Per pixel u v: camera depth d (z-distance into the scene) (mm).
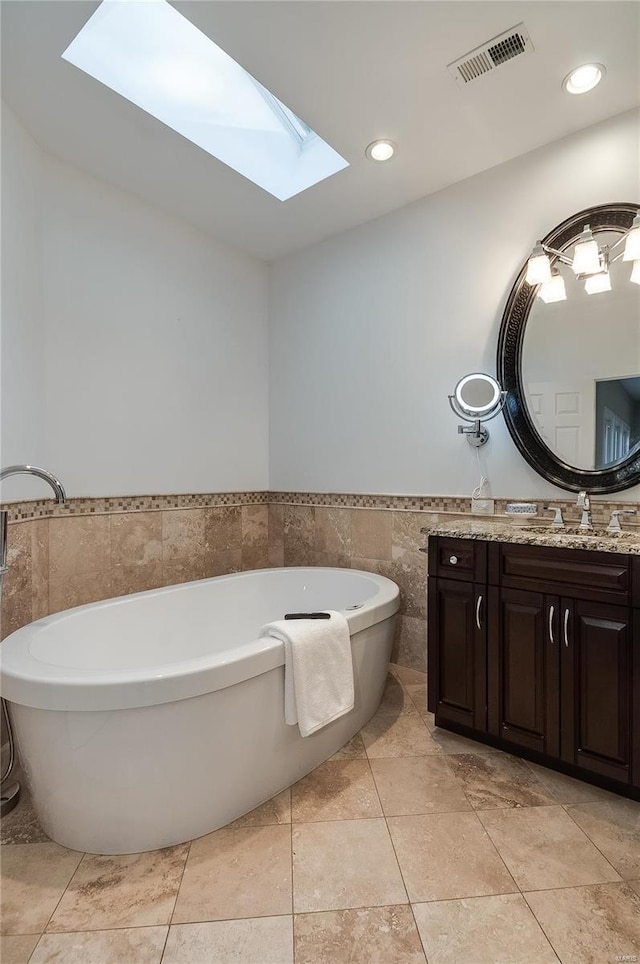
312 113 1958
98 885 1252
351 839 1412
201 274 2936
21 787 1637
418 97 1876
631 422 1928
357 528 2873
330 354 3014
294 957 1071
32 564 2086
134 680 1286
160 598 2205
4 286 1917
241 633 2518
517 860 1332
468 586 1888
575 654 1623
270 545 3334
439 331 2525
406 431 2658
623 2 1488
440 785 1657
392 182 2443
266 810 1538
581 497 1978
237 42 1637
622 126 1968
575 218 2057
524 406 2193
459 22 1562
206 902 1204
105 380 2471
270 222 2836
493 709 1816
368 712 2066
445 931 1128
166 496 2754
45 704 1287
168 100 2037
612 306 1987
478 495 2385
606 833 1431
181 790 1378
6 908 1184
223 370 3074
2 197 1896
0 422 1896
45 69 1749
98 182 2422
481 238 2373
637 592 1500
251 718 1492
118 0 1772
